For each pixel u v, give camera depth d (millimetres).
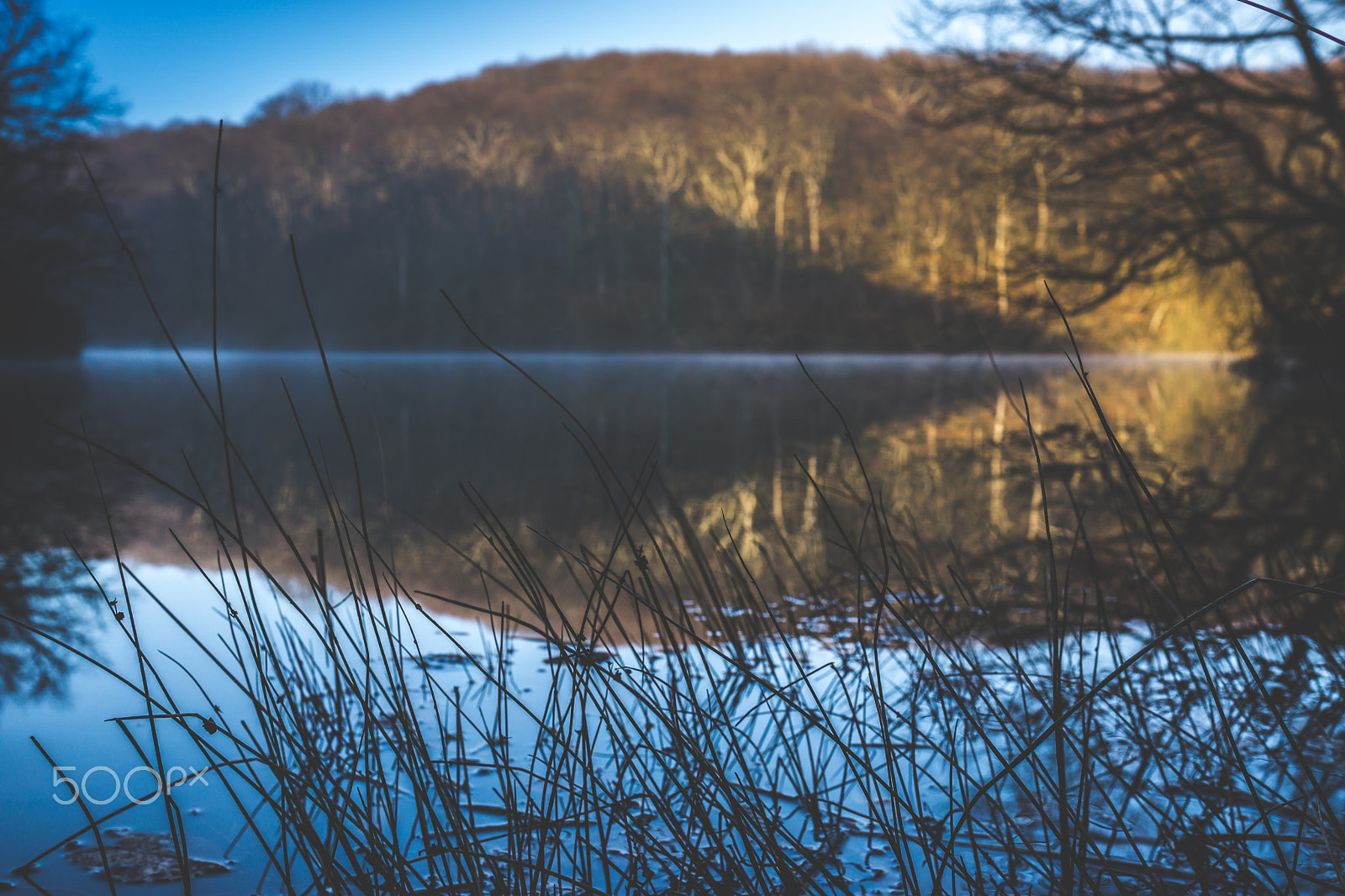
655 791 1353
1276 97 8273
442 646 2098
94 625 2291
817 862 1094
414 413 10117
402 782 1390
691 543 1956
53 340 23156
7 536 3471
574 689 1139
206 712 1688
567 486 4852
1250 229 10469
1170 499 4258
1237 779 1371
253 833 1248
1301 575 2715
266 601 2508
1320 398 10352
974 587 2621
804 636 2166
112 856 1167
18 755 1491
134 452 6289
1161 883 1031
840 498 4430
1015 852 1105
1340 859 1142
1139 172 9500
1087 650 1987
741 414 9812
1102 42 8328
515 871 1099
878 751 1498
